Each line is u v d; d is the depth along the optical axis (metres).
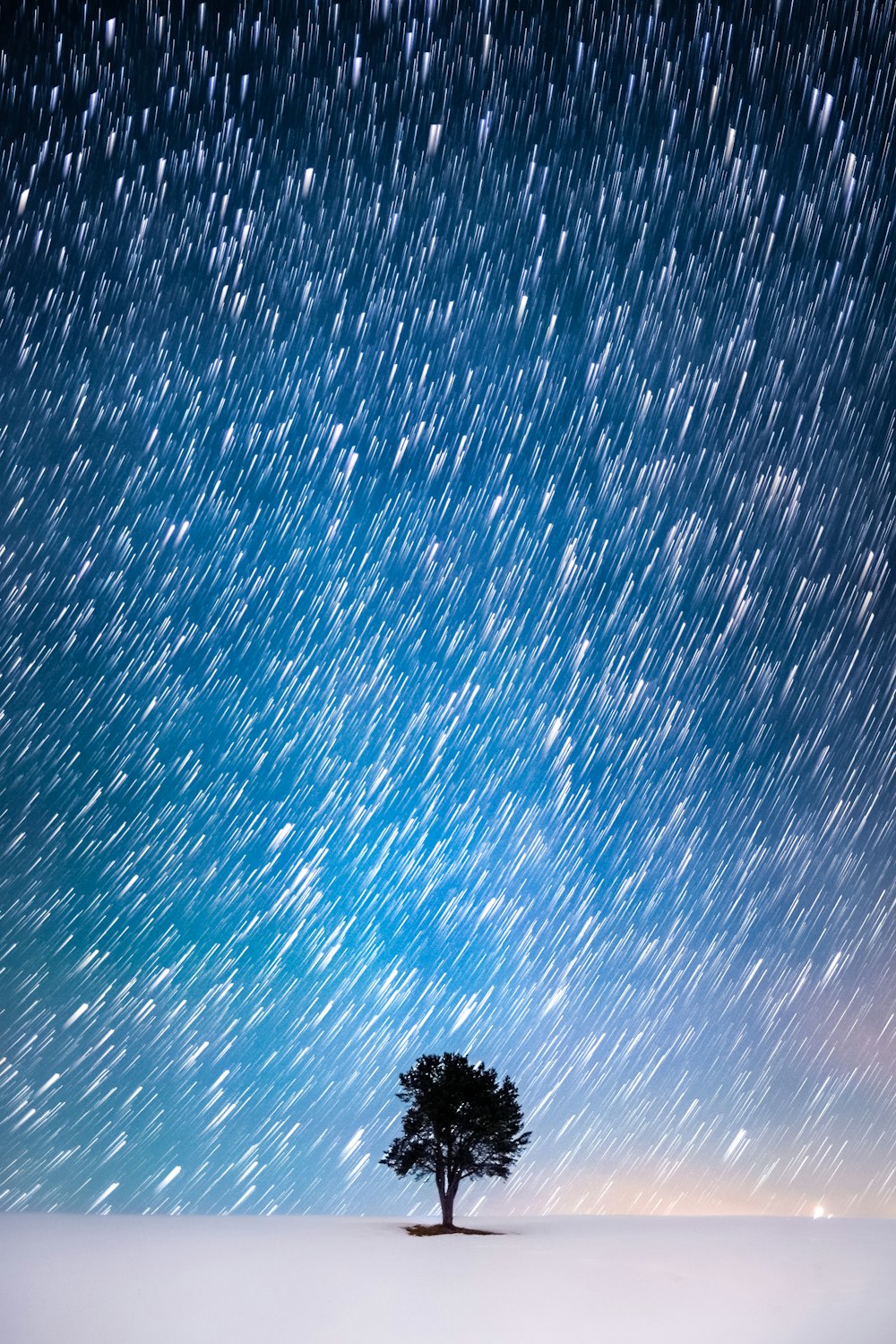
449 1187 29.91
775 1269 23.25
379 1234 28.02
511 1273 22.48
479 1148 30.33
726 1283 21.77
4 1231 28.61
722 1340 17.84
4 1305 19.69
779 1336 18.06
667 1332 18.19
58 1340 17.59
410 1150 30.11
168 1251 25.05
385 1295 20.58
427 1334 17.97
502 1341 17.59
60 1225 30.30
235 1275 22.27
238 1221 31.69
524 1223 30.84
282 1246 25.73
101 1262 23.52
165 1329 18.25
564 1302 20.09
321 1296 20.50
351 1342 17.50
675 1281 21.86
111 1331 18.14
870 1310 19.75
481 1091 30.08
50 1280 21.66
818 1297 20.66
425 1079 30.58
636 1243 26.42
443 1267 23.11
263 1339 17.70
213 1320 18.80
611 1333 18.09
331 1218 33.00
